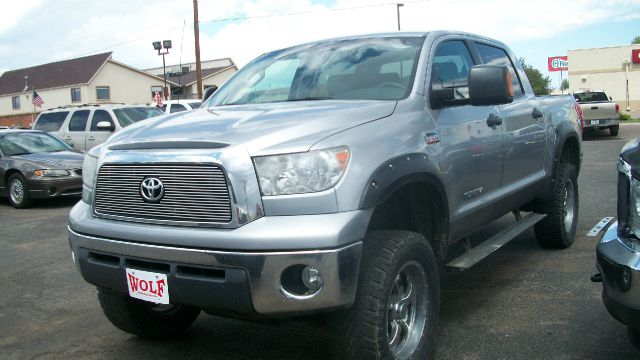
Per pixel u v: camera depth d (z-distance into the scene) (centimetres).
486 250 434
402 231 341
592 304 459
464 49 475
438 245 391
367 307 306
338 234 286
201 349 408
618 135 2141
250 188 295
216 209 299
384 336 310
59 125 1570
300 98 413
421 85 390
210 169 300
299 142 303
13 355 411
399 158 333
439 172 370
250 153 298
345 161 304
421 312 351
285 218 293
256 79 458
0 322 478
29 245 773
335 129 319
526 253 616
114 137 364
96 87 5281
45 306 516
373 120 343
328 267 284
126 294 348
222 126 333
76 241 349
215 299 298
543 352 379
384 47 431
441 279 541
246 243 288
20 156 1141
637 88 4375
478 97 388
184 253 301
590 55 4466
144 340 427
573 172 615
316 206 293
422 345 347
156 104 2333
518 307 461
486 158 441
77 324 468
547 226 600
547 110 574
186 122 358
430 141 369
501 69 385
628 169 295
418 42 426
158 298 316
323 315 313
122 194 331
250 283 288
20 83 5906
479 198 437
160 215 316
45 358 404
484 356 376
